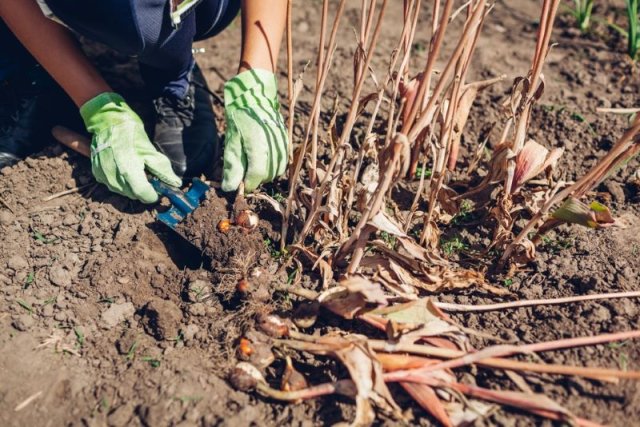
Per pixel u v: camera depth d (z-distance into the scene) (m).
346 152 1.59
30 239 1.78
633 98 2.24
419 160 1.96
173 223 1.74
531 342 1.54
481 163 2.00
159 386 1.47
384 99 2.21
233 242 1.67
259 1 1.80
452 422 1.37
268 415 1.44
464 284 1.63
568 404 1.42
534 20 2.73
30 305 1.65
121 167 1.74
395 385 1.47
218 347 1.55
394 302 1.58
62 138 1.95
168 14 1.68
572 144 2.07
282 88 2.29
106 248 1.75
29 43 1.78
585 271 1.68
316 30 2.63
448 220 1.81
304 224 1.69
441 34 1.36
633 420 1.38
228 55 2.49
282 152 1.78
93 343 1.58
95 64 2.34
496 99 2.25
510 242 1.71
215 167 1.96
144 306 1.64
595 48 2.52
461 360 1.42
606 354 1.49
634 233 1.77
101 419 1.43
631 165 1.99
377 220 1.52
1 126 1.99
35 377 1.51
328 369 1.51
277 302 1.62
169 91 1.94
